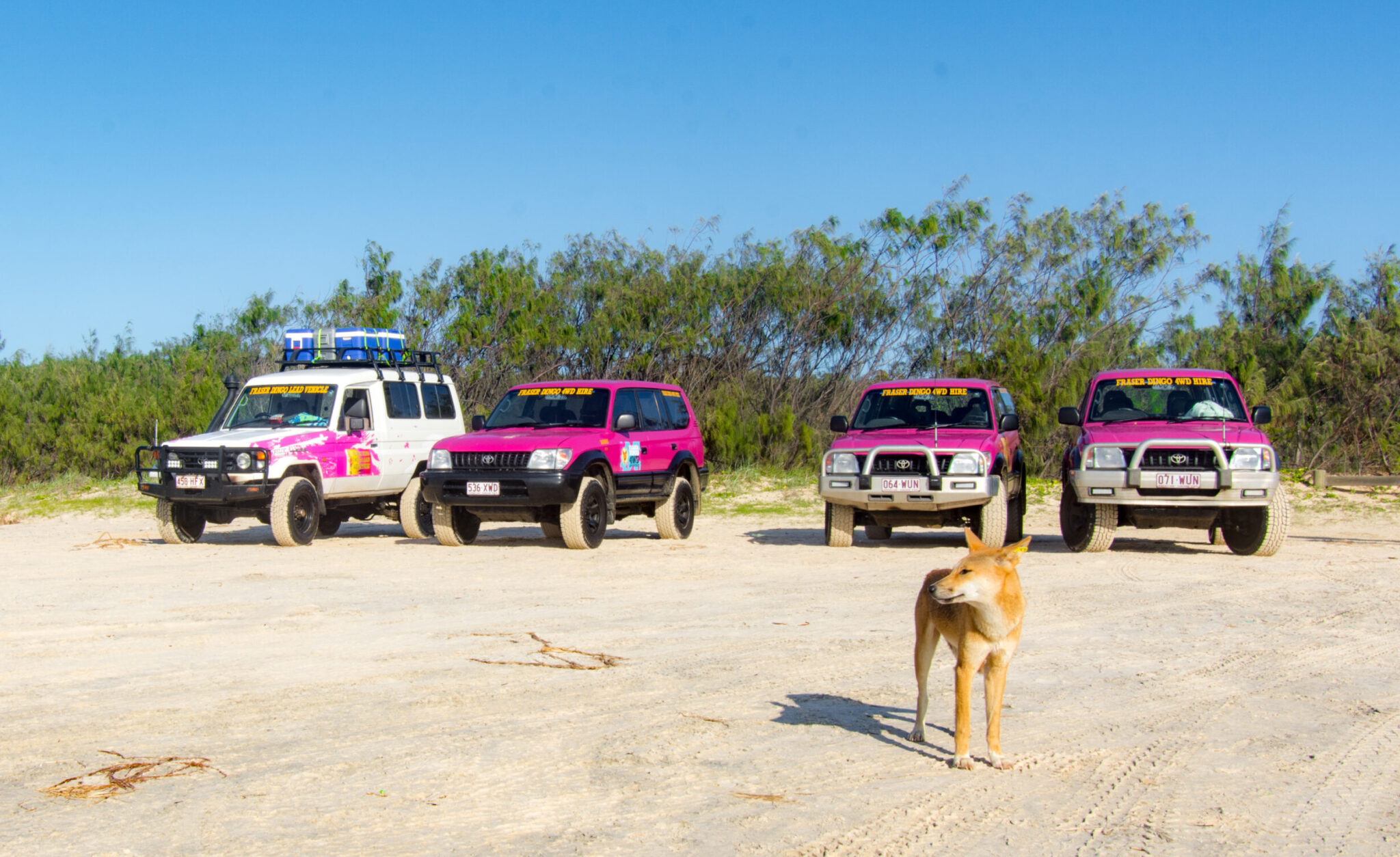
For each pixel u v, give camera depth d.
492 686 6.74
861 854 4.15
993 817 4.54
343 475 15.52
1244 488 12.64
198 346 28.83
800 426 23.34
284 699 6.44
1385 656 7.61
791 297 25.25
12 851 4.18
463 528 15.03
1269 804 4.72
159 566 12.81
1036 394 22.64
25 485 23.23
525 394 15.67
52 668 7.29
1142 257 26.23
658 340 25.12
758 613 9.37
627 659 7.52
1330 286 26.36
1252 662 7.41
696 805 4.66
